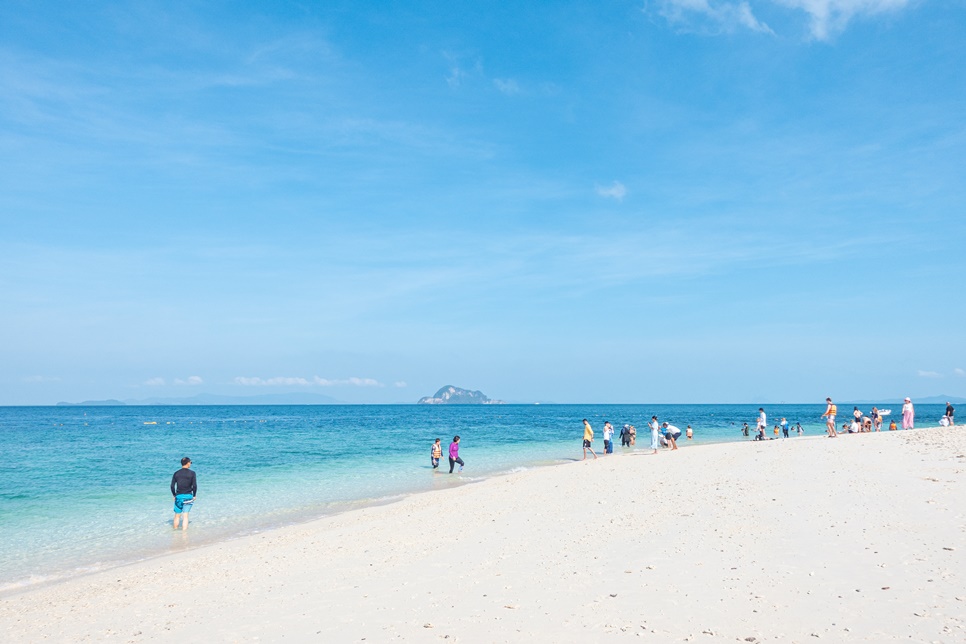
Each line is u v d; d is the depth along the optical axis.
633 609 8.03
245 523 18.20
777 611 7.61
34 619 9.62
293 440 55.28
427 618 8.23
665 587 8.86
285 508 20.61
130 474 29.92
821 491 15.22
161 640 8.16
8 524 18.25
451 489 23.11
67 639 8.53
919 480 15.68
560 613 8.07
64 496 23.23
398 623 8.10
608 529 13.12
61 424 96.19
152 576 12.15
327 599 9.48
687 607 7.98
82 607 10.19
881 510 12.59
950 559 9.11
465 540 13.12
